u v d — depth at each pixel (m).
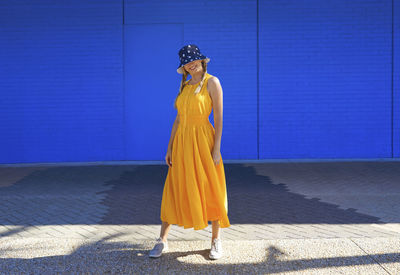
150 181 6.57
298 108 8.42
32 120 8.45
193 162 3.28
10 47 8.35
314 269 3.07
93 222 4.35
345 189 5.82
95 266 3.17
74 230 4.07
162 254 3.39
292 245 3.55
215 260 3.26
